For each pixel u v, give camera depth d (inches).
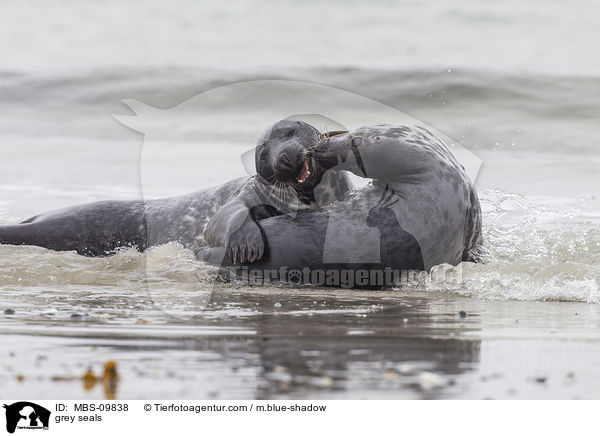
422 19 4343.0
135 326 816.9
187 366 656.4
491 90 3009.4
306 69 3385.8
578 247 1254.3
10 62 3902.6
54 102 3262.8
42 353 695.7
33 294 1024.2
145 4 4862.2
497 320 873.5
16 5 4987.7
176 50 4033.0
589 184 1915.6
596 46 3944.4
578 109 2849.4
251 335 774.5
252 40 4143.7
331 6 4554.6
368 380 619.5
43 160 2384.4
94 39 4352.9
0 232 1314.0
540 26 4232.3
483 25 4264.3
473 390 604.1
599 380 633.0
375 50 3880.4
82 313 887.1
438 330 810.8
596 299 1026.7
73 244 1310.3
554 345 746.2
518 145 2485.2
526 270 1113.4
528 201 1596.9
